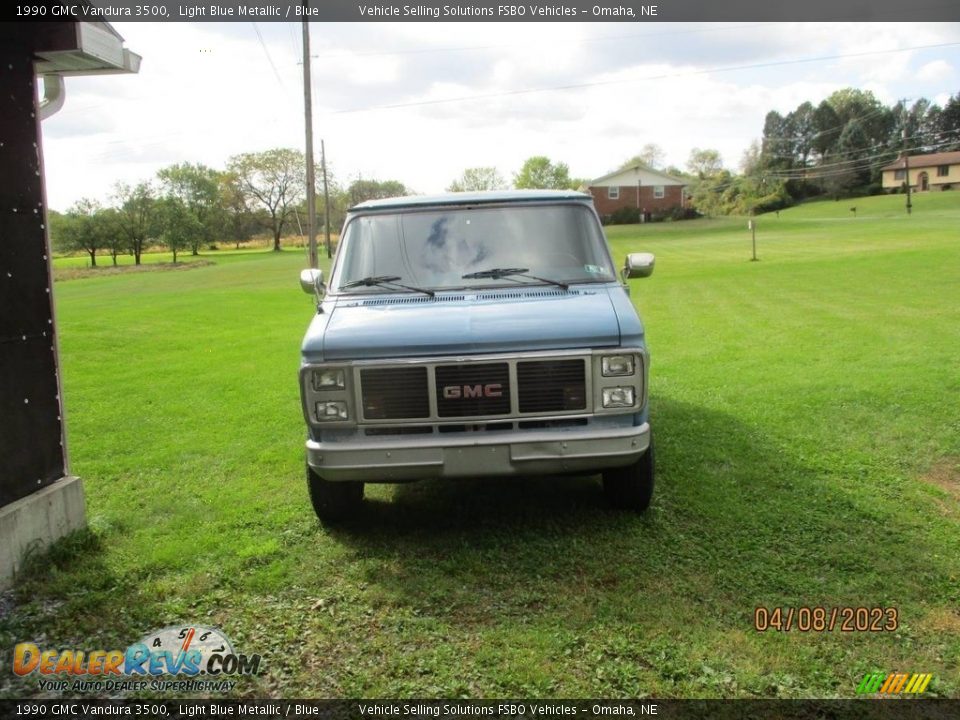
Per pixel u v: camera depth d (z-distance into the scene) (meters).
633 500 4.78
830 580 3.94
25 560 4.16
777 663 3.22
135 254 73.00
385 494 5.48
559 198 5.32
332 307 4.80
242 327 17.62
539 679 3.14
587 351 4.24
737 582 3.92
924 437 6.28
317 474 4.48
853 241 40.19
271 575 4.14
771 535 4.50
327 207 47.72
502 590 3.93
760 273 23.41
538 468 4.24
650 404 7.74
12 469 4.20
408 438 4.27
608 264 5.11
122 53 4.73
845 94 112.44
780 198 93.00
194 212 81.75
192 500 5.45
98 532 4.74
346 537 4.71
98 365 12.40
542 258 5.05
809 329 12.36
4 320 4.14
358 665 3.30
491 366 4.23
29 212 4.34
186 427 7.84
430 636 3.51
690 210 82.12
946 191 87.75
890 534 4.48
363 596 3.91
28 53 4.33
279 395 9.42
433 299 4.79
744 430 6.68
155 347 14.43
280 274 42.28
